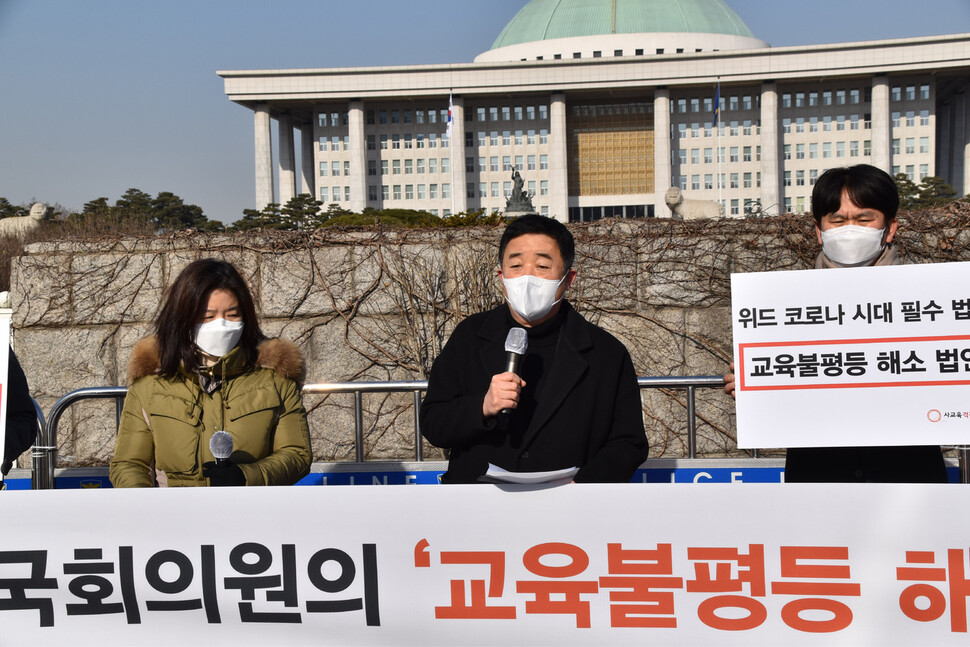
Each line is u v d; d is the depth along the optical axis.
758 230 6.57
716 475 4.13
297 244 6.96
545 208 100.19
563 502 2.65
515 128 100.44
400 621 2.71
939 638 2.52
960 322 2.62
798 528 2.57
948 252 6.30
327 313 6.92
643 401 6.65
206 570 2.75
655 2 118.25
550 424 2.75
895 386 2.66
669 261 6.64
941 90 100.69
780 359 2.73
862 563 2.55
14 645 2.78
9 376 3.23
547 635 2.67
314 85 96.00
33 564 2.76
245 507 2.73
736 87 96.69
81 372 7.00
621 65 92.94
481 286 6.80
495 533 2.68
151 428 3.07
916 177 94.56
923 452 2.92
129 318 6.97
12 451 3.20
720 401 6.56
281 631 2.74
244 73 95.69
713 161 97.31
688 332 6.61
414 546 2.70
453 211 97.25
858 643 2.56
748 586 2.60
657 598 2.63
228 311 3.07
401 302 6.87
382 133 101.44
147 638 2.77
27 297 7.05
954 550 2.50
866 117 95.81
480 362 2.88
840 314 2.69
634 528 2.63
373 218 9.89
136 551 2.75
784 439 2.71
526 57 113.94
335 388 4.28
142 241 7.04
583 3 120.25
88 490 2.75
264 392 3.10
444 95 96.44
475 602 2.69
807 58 91.12
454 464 2.87
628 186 99.19
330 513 2.71
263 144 97.88
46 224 14.73
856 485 2.55
